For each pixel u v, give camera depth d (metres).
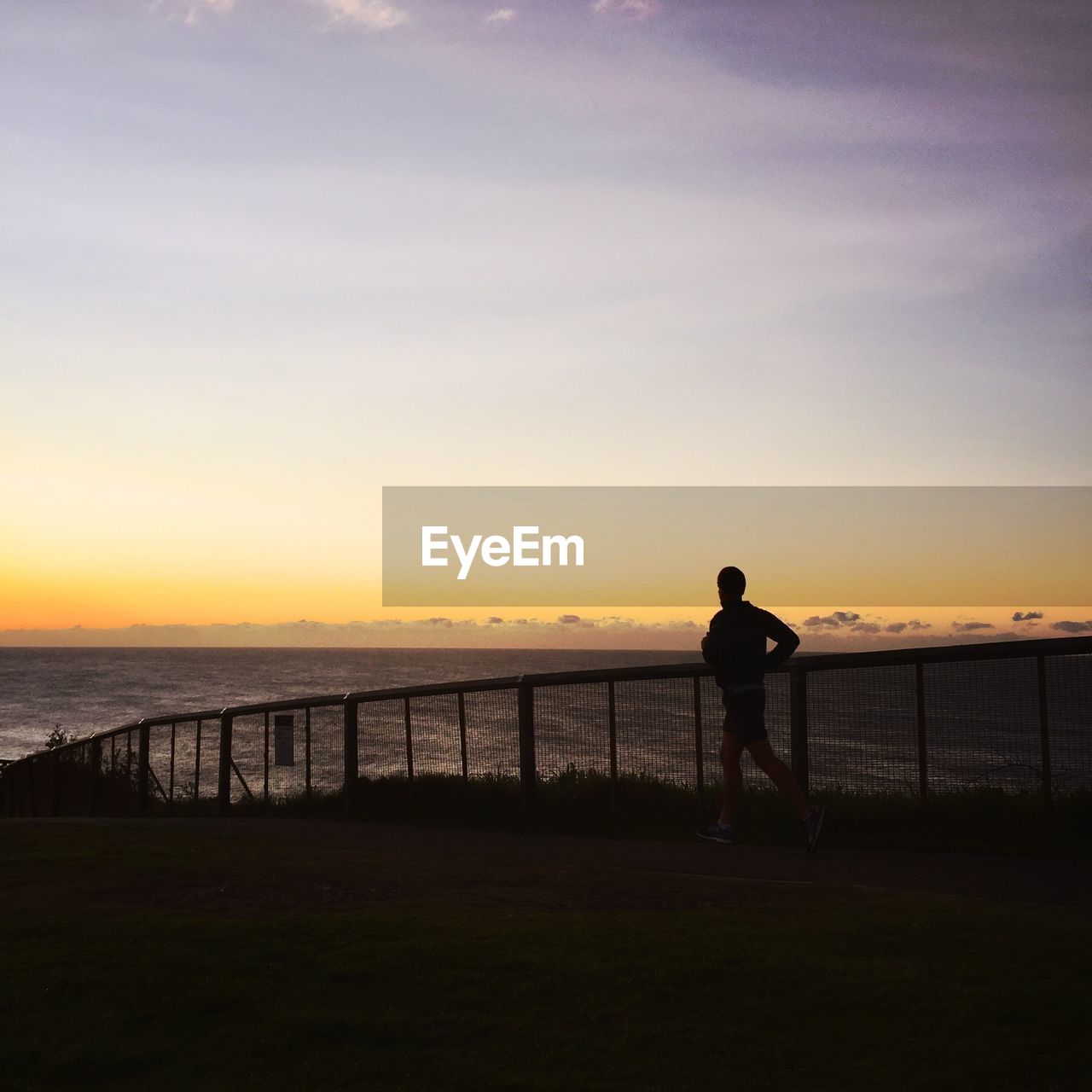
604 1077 3.57
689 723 9.59
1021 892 6.21
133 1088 3.57
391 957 4.88
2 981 4.64
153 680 140.25
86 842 9.26
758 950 4.88
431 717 11.55
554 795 10.21
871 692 8.60
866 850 7.76
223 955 4.97
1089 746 7.66
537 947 5.02
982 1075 3.48
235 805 14.38
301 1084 3.56
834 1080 3.49
